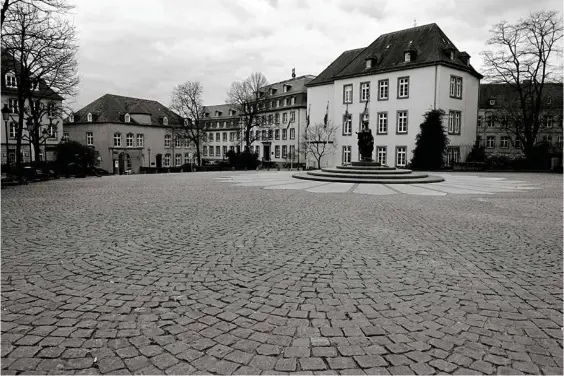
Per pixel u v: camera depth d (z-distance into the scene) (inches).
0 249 255.4
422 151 1508.4
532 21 1470.2
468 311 163.2
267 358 125.3
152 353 127.3
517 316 158.6
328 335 140.8
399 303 170.7
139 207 460.4
